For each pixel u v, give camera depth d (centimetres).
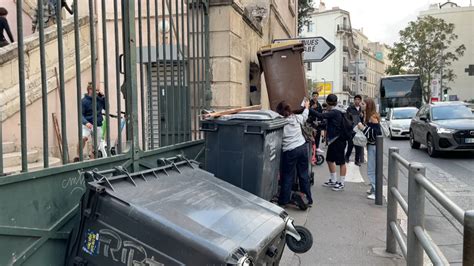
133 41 355
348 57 7394
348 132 802
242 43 716
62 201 268
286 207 673
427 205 710
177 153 463
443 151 1443
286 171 630
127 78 351
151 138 407
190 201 256
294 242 353
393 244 477
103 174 260
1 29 848
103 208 234
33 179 244
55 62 783
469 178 980
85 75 845
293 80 764
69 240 247
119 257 227
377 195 701
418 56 4947
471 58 6359
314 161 1152
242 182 473
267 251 257
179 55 496
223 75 613
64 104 283
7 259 228
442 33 4912
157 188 266
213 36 614
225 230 232
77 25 294
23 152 239
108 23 750
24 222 238
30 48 718
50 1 807
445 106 1506
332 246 500
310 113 820
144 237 221
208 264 206
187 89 515
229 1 605
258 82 889
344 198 748
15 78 688
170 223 217
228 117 483
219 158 482
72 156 748
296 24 1992
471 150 1332
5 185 225
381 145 696
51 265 258
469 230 191
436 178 987
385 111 2961
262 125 466
